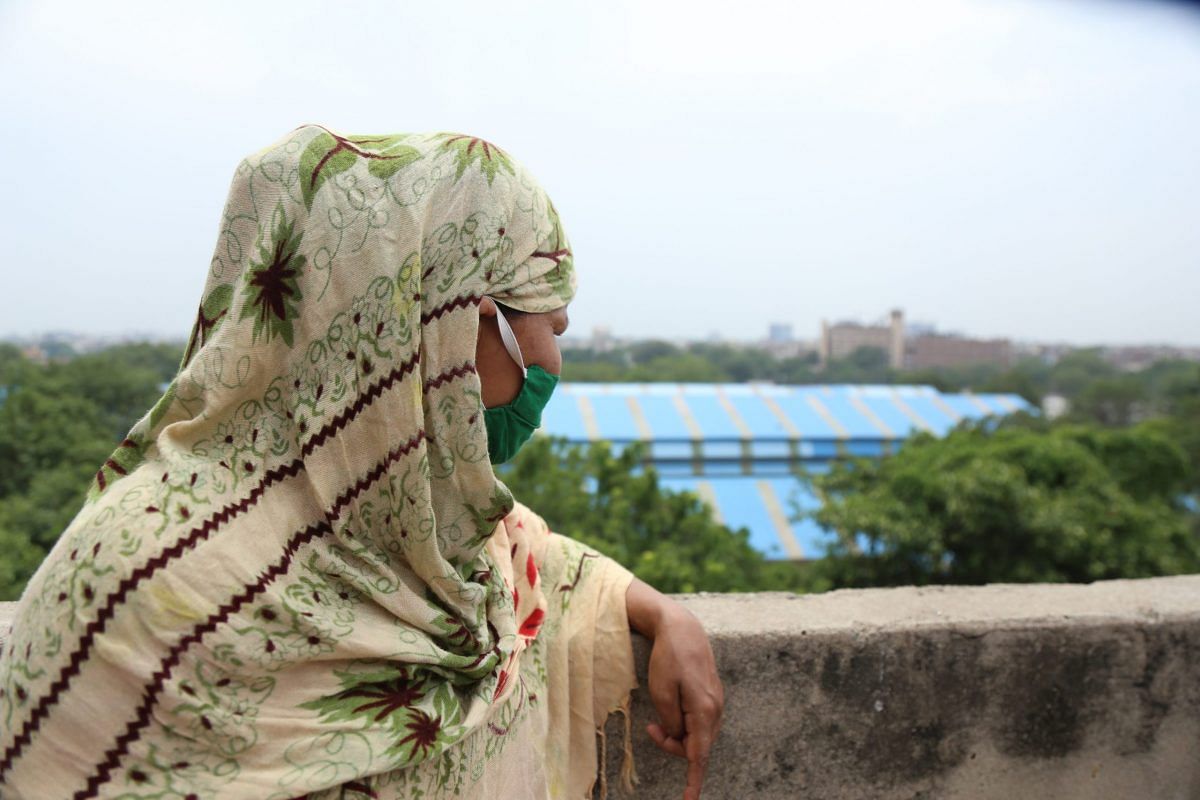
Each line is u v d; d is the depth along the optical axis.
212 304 0.84
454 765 0.96
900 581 10.21
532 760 1.14
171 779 0.77
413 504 0.87
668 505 7.32
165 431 0.82
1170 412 34.25
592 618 1.28
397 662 0.90
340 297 0.84
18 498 9.48
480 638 0.98
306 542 0.86
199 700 0.77
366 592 0.88
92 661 0.75
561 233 0.98
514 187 0.91
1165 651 1.55
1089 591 1.63
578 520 6.76
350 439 0.86
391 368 0.85
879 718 1.47
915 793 1.51
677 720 1.25
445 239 0.87
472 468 0.91
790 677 1.43
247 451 0.85
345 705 0.86
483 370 0.94
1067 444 11.27
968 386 55.69
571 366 43.78
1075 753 1.55
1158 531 10.38
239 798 0.79
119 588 0.75
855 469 11.95
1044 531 9.65
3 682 0.77
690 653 1.24
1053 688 1.52
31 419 10.72
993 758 1.52
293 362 0.85
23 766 0.76
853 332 68.38
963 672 1.48
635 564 5.97
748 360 64.25
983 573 9.98
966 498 9.67
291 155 0.83
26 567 7.29
